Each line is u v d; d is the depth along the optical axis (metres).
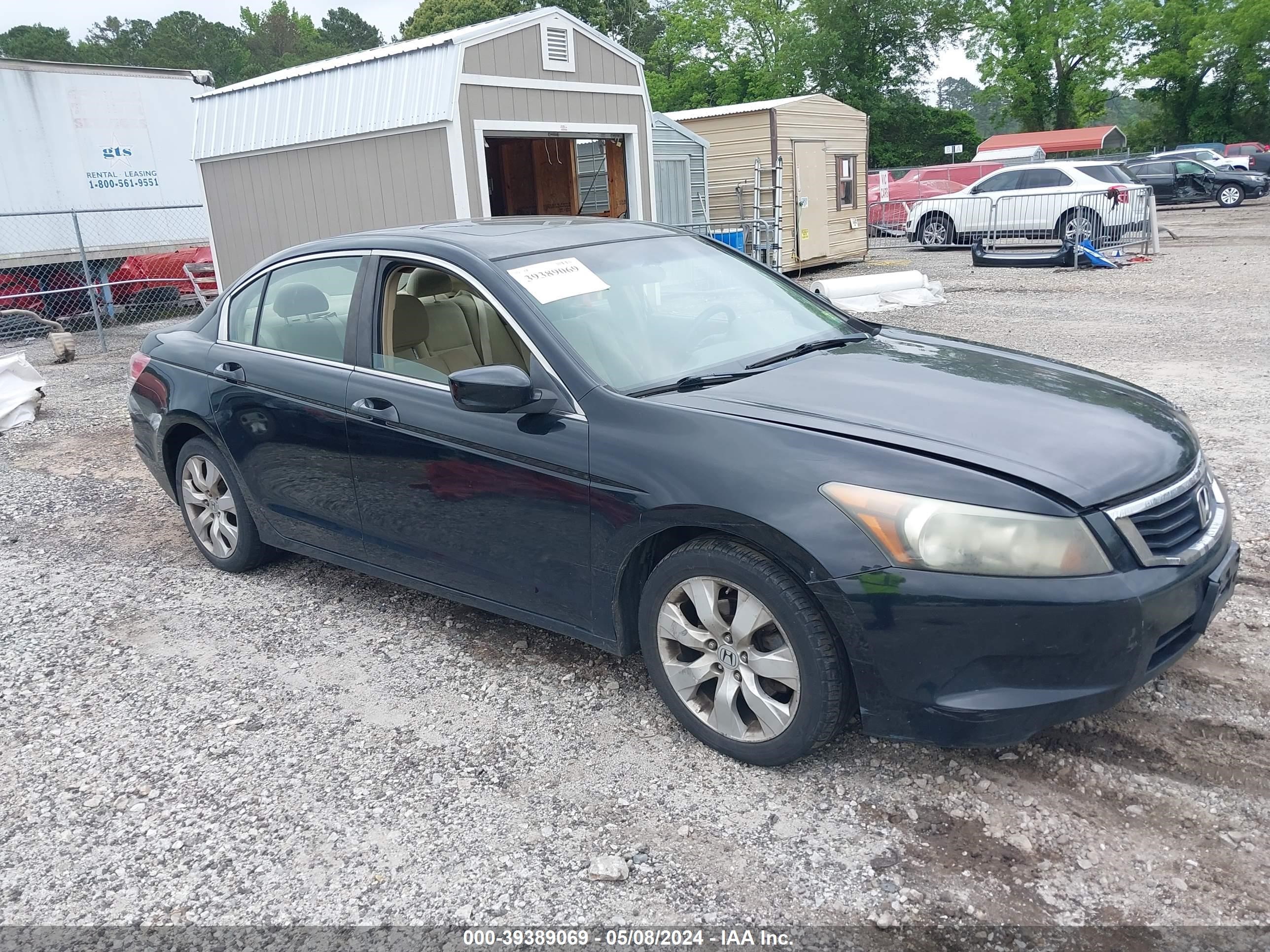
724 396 3.21
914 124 52.28
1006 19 57.19
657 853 2.74
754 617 2.93
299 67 10.90
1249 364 8.31
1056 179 19.58
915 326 11.30
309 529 4.33
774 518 2.78
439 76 9.48
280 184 11.09
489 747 3.31
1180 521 2.84
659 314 3.75
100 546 5.55
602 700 3.56
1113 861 2.60
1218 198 30.11
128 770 3.30
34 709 3.75
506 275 3.63
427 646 4.07
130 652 4.18
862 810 2.87
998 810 2.83
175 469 5.12
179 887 2.73
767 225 15.39
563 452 3.26
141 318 16.28
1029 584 2.57
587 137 11.30
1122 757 3.03
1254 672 3.45
